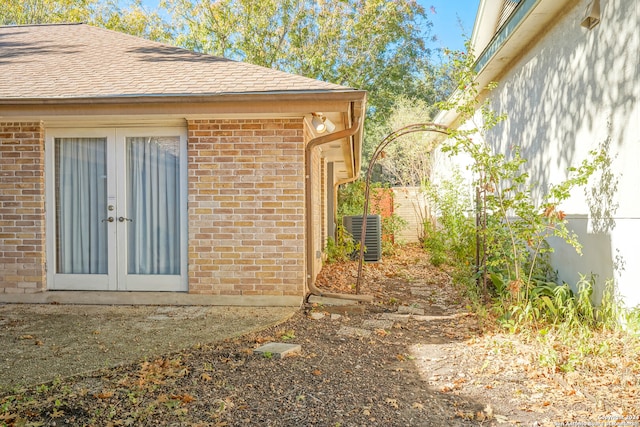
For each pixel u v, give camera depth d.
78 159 7.35
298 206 6.89
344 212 17.36
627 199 5.30
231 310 6.67
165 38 21.30
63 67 7.72
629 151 5.24
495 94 10.76
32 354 4.76
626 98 5.29
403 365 4.68
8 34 10.15
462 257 10.98
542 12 7.17
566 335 5.02
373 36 20.48
